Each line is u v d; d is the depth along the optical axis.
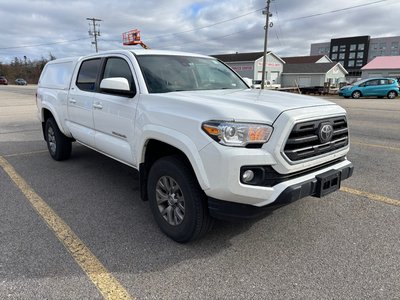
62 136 5.84
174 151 3.26
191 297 2.44
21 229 3.44
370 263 2.85
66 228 3.47
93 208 3.98
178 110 2.99
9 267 2.78
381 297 2.43
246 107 2.82
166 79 3.80
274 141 2.64
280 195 2.69
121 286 2.56
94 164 5.87
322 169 3.10
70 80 5.17
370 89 26.00
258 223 3.58
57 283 2.59
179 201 3.11
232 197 2.63
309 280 2.63
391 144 7.56
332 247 3.11
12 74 89.50
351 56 108.38
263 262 2.88
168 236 3.27
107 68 4.29
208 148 2.64
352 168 3.40
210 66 4.60
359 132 9.19
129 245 3.14
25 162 6.04
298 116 2.73
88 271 2.74
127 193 4.48
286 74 55.03
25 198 4.29
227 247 3.11
